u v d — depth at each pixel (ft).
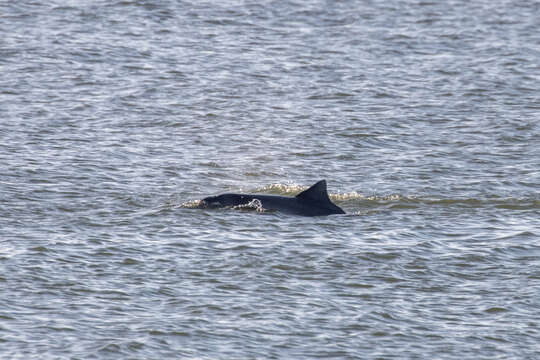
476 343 235.61
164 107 538.88
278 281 273.75
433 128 502.38
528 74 640.58
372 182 403.95
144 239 309.63
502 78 626.23
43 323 239.09
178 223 330.54
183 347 228.63
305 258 293.64
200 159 441.27
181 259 290.15
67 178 393.70
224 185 399.85
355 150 460.55
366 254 298.35
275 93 579.89
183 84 594.65
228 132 492.95
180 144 467.11
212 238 312.71
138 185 391.24
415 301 261.44
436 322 247.50
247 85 597.93
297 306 255.29
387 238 316.81
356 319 247.91
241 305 254.68
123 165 422.41
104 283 267.80
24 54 650.84
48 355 222.07
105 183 390.63
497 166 428.56
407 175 414.00
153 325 239.71
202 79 609.42
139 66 637.71
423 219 342.85
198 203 357.20
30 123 488.85
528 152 453.99
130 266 282.56
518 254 302.25
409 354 229.25
